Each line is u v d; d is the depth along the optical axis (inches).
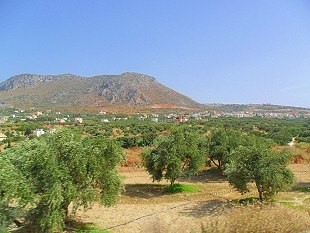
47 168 715.4
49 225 693.3
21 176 698.2
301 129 4227.4
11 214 684.1
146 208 1042.7
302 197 1079.0
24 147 782.5
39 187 714.2
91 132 4003.4
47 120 6766.7
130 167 1863.9
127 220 880.9
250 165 971.3
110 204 828.0
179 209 979.9
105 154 824.3
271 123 5634.8
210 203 1058.7
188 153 1332.4
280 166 972.6
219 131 1713.8
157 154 1320.1
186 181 1530.5
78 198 770.2
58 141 776.3
